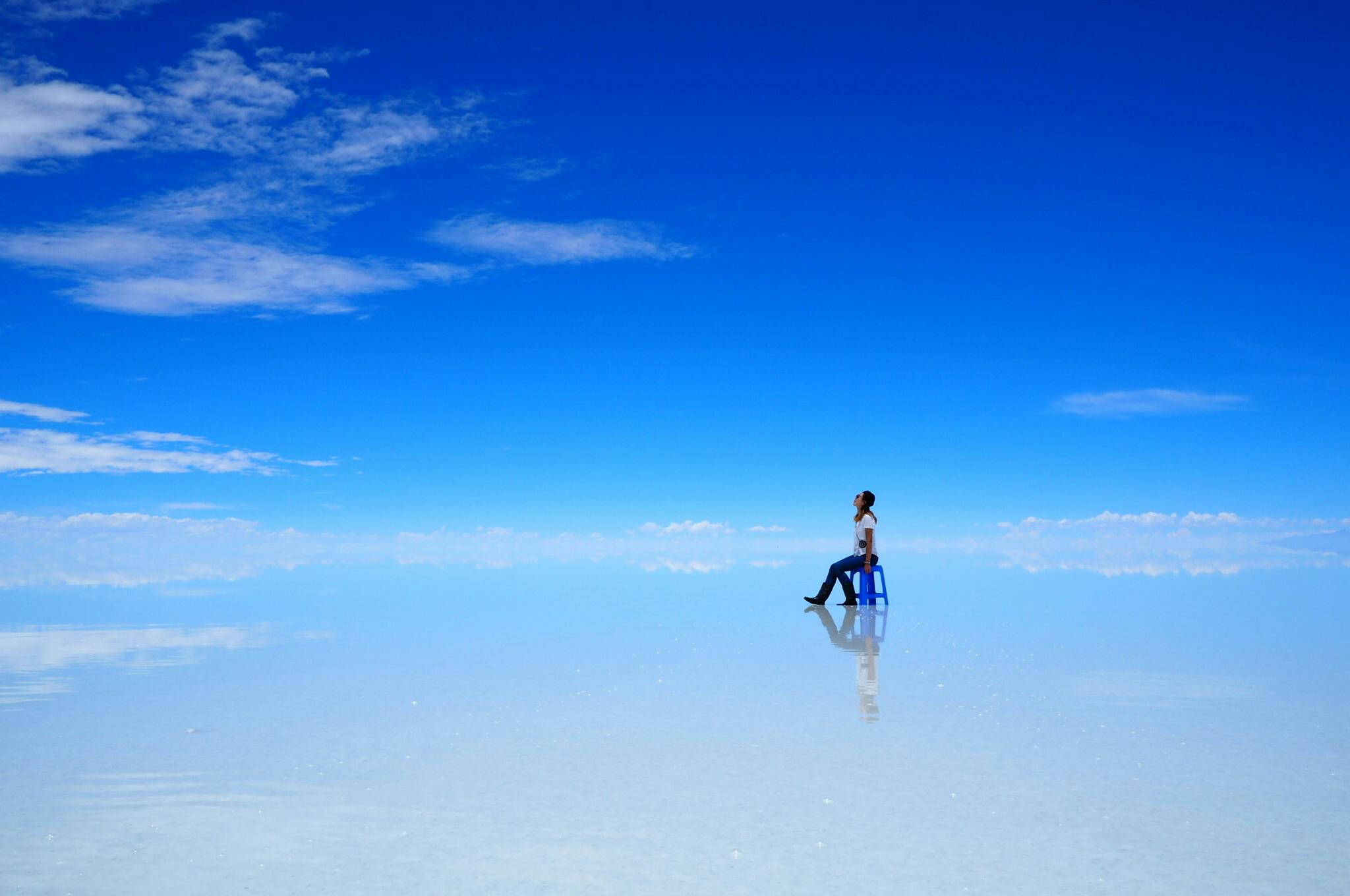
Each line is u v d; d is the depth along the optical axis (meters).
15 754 3.63
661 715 4.36
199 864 2.48
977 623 8.16
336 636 7.30
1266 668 5.61
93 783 3.24
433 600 10.62
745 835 2.69
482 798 3.06
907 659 6.10
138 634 7.39
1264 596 10.81
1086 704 4.57
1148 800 3.00
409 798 3.06
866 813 2.89
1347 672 5.46
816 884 2.32
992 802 2.98
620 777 3.30
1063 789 3.12
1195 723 4.14
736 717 4.32
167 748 3.73
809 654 6.34
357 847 2.60
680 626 8.07
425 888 2.31
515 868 2.44
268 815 2.89
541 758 3.57
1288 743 3.76
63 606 9.67
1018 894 2.26
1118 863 2.46
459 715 4.37
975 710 4.46
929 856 2.52
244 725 4.16
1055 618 8.52
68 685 5.15
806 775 3.32
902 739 3.88
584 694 4.91
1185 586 12.41
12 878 2.38
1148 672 5.50
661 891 2.29
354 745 3.78
